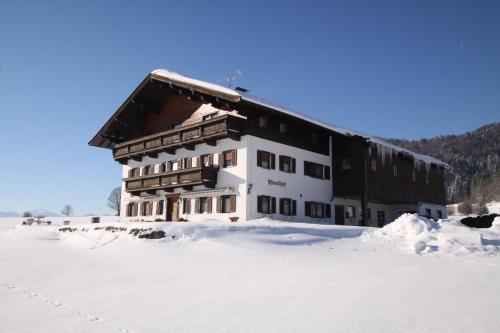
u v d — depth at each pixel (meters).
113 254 13.56
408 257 11.74
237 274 9.40
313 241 15.23
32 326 5.61
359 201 31.97
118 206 74.69
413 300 6.48
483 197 99.69
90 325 5.61
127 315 6.09
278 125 26.05
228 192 24.06
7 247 17.19
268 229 16.84
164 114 30.62
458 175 116.88
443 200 38.81
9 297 7.63
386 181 30.38
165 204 28.80
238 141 24.16
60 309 6.59
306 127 27.73
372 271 9.38
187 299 7.03
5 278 9.78
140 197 31.27
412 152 35.38
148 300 7.05
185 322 5.62
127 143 31.30
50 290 8.24
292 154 26.69
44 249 16.14
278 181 25.25
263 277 8.91
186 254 12.68
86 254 14.20
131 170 32.75
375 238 15.59
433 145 151.88
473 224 19.17
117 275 9.79
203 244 14.12
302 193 26.89
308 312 5.92
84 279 9.41
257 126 24.47
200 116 27.58
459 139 150.50
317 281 8.25
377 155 29.86
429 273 9.07
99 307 6.64
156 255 12.69
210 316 5.88
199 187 26.14
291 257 11.70
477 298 6.56
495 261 10.91
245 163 23.44
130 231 16.89
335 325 5.27
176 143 26.69
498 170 110.00
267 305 6.40
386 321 5.38
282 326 5.30
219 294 7.33
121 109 30.84
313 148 28.59
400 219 16.28
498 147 131.12
